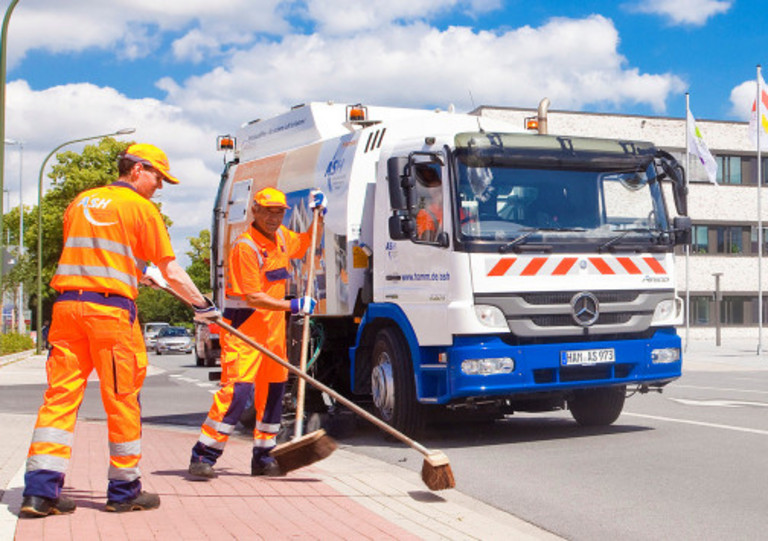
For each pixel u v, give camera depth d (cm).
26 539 494
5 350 4366
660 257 975
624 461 815
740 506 637
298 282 1138
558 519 611
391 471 789
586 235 936
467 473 777
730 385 1758
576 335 923
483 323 886
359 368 1034
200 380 2228
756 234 5122
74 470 746
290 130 1246
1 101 1820
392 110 1141
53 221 5366
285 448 694
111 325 558
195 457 720
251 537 519
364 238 1029
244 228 1311
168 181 599
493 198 909
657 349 962
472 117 1088
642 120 4866
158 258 583
